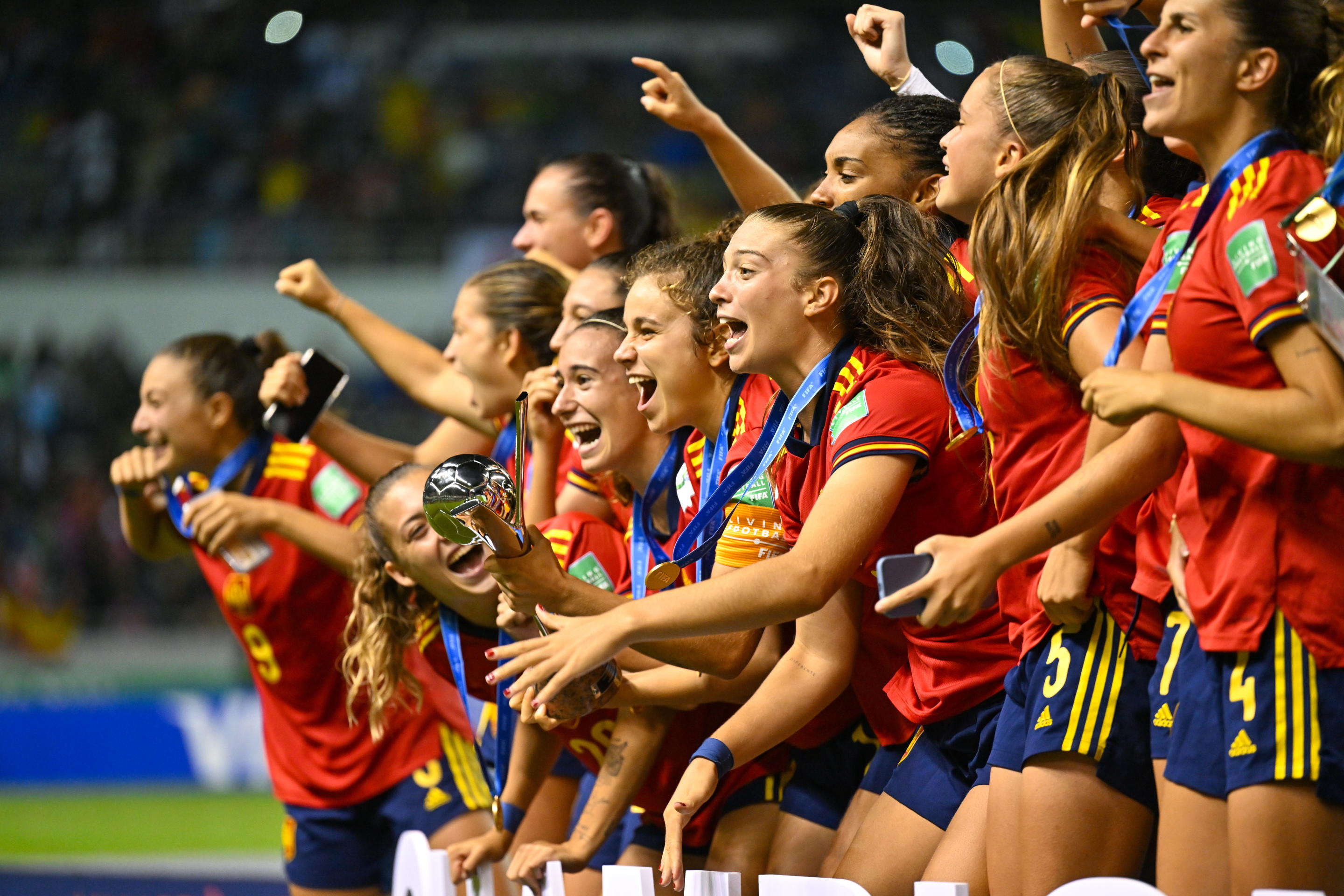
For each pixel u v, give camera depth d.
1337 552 4.75
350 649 9.18
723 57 56.44
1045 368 5.75
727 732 6.71
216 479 10.81
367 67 56.69
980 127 6.25
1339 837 4.66
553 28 58.47
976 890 6.23
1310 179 4.72
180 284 47.97
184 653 38.19
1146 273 5.43
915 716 6.72
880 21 8.85
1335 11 5.12
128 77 55.12
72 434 44.41
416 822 10.45
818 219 6.35
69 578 40.50
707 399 7.13
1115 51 7.12
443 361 11.09
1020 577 6.07
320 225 50.00
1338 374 4.42
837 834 7.32
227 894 16.72
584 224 11.20
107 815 26.64
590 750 8.64
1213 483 4.95
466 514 5.85
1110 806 5.60
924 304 6.37
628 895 6.86
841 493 5.79
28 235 49.41
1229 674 4.89
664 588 7.29
